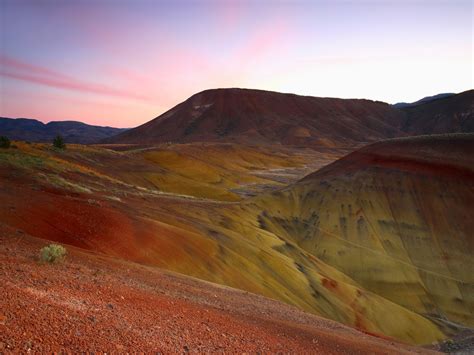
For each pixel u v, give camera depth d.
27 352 4.66
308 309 26.39
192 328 8.09
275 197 59.62
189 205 44.53
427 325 34.75
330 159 183.50
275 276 28.89
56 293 7.14
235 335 8.71
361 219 53.47
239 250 29.62
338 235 51.53
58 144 73.00
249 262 27.56
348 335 14.79
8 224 14.82
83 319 6.32
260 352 8.14
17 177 27.36
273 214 55.28
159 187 71.56
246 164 148.88
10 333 4.91
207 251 24.75
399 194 55.75
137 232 21.14
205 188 77.31
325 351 10.12
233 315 10.88
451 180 54.72
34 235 14.90
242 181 107.94
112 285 9.38
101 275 10.27
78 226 18.19
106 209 23.08
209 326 8.69
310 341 10.63
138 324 7.11
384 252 48.19
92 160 73.19
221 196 74.81
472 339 31.23
